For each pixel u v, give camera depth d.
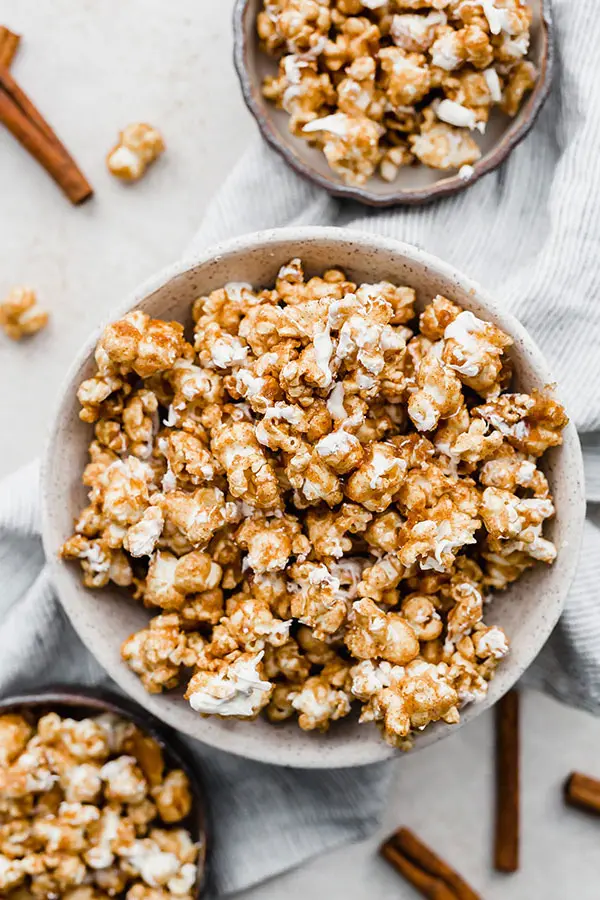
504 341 0.54
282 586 0.55
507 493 0.54
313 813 0.66
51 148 0.65
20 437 0.67
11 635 0.64
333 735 0.56
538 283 0.61
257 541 0.53
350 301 0.53
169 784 0.63
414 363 0.56
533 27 0.60
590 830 0.68
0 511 0.63
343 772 0.65
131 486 0.55
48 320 0.67
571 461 0.54
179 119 0.67
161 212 0.67
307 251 0.56
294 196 0.64
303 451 0.53
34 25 0.67
